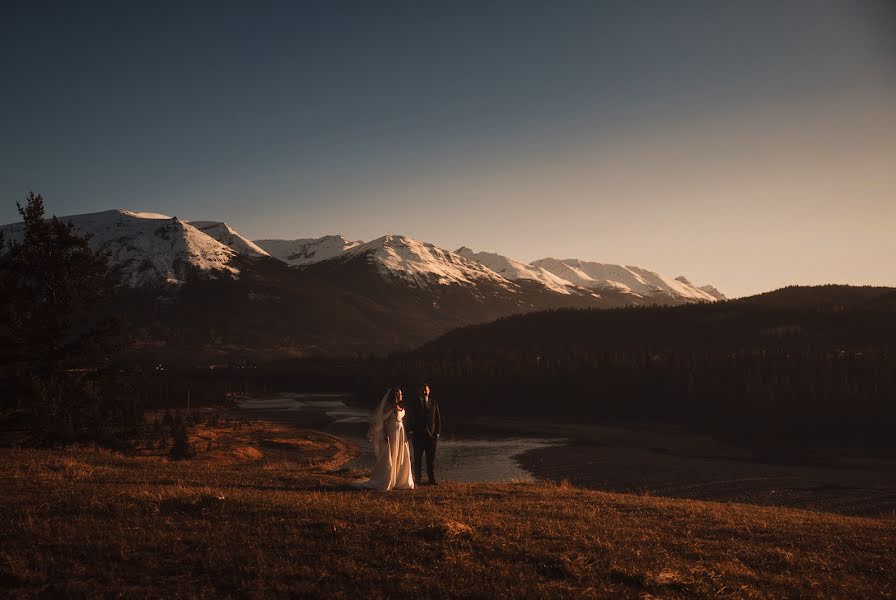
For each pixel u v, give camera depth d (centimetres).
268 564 870
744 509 1688
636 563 946
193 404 14625
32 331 3081
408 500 1398
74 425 3023
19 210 3281
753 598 825
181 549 916
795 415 9606
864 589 898
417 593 788
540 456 7575
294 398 18562
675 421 11631
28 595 742
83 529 991
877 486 5509
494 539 1027
